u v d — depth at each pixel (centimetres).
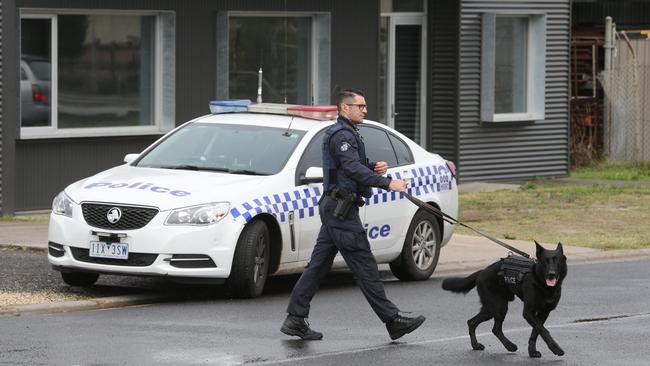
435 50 5153
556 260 2016
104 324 2291
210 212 2523
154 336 2184
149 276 2541
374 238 2845
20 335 2172
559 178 5506
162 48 4322
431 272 3033
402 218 2922
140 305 2534
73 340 2133
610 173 5638
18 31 3909
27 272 2855
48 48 4047
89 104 4166
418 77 5188
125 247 2511
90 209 2562
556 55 5484
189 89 4384
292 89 4719
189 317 2378
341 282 2969
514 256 2122
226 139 2809
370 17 4841
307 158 2748
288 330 2173
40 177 4025
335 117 2894
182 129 2888
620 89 5925
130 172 2730
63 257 2578
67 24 4091
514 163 5362
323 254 2189
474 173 5234
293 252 2678
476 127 5219
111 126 4231
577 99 6016
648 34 6444
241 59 4569
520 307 2642
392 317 2177
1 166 3894
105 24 4188
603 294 2786
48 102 4056
